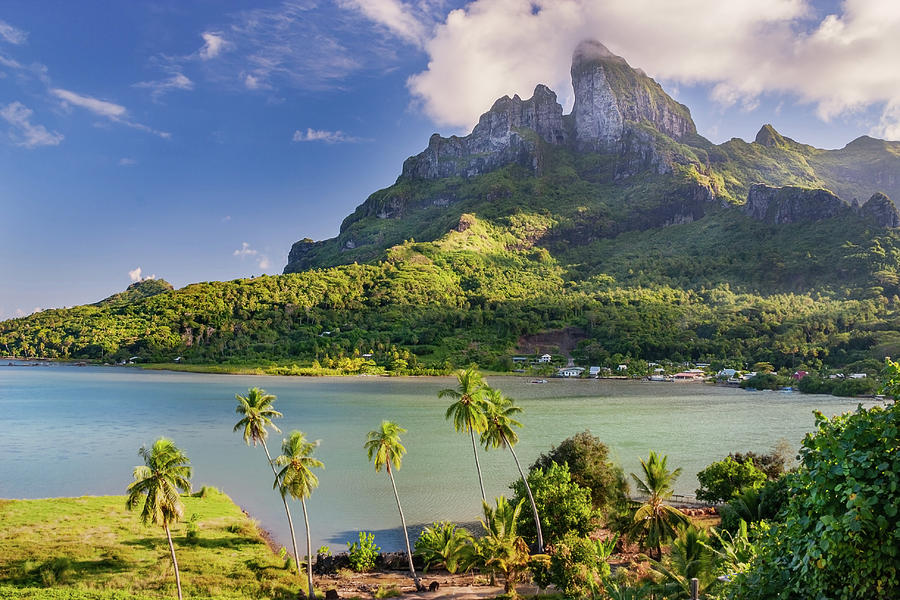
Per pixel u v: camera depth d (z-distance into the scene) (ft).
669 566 177.17
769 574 61.31
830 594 53.93
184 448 533.96
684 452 498.69
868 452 51.06
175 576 213.25
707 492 317.42
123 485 397.39
